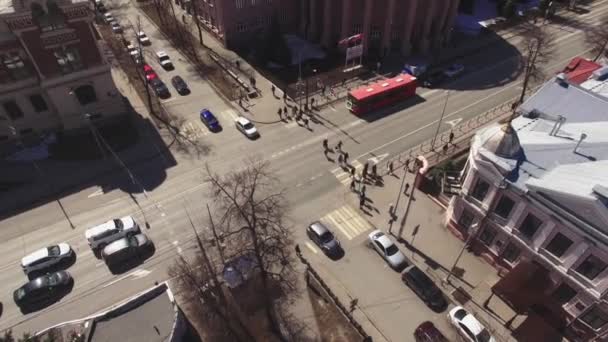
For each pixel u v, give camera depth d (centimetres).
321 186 4909
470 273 3994
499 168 3503
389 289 3878
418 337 3459
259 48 7369
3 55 4859
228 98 6412
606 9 9375
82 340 3158
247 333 3538
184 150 5441
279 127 5847
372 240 4181
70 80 5284
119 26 8388
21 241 4288
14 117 5344
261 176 4950
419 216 4544
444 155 5206
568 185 3206
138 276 3975
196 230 4384
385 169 5147
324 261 4116
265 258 3775
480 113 6122
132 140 5584
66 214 4569
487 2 9500
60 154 5334
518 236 3628
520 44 7962
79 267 4050
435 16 7450
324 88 6488
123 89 6581
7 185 4909
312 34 7788
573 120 4100
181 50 7656
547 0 8875
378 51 7531
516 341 3472
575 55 7656
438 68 7169
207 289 3728
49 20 4784
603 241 3000
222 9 7175
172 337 3209
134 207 4647
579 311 3406
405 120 5984
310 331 3544
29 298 3706
